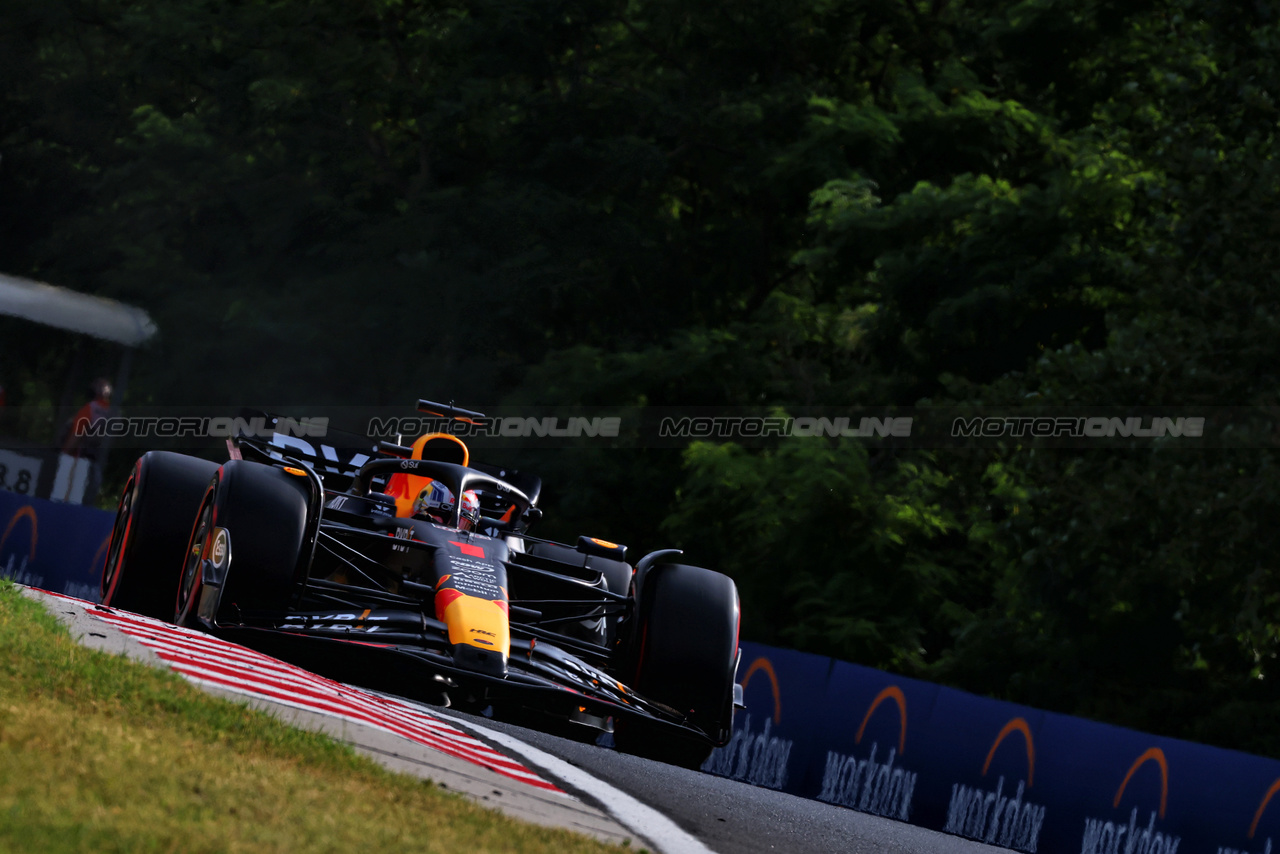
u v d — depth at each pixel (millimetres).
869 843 19422
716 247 91000
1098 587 53688
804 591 64750
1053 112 80562
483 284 78500
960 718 30953
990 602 68062
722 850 15086
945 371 68125
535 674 22172
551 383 76000
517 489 27984
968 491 63094
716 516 67375
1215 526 50688
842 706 33312
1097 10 72562
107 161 105688
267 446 29609
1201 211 53562
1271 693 56750
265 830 10320
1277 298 52562
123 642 17875
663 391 76688
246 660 19000
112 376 70438
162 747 12328
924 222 67562
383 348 82250
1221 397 53125
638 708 23312
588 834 13992
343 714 16859
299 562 21938
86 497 69562
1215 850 26109
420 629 21500
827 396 72125
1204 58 57500
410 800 12961
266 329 80875
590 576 26875
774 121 82812
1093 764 28484
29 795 9773
